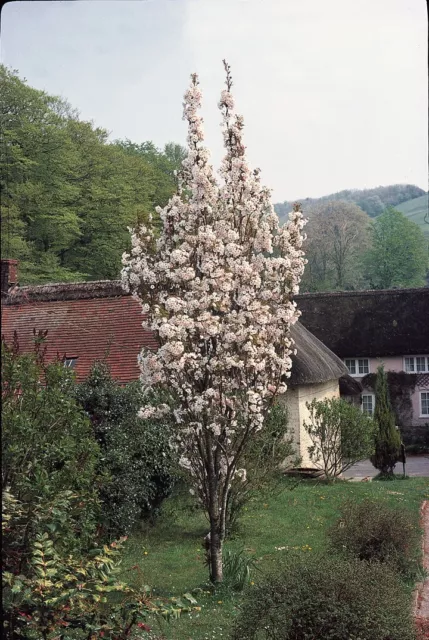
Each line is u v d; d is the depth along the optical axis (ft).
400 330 117.19
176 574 32.71
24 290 68.69
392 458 69.31
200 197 28.78
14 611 17.89
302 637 20.93
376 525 32.30
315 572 21.63
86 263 105.70
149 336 61.36
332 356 84.58
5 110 93.09
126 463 38.65
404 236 120.78
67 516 21.20
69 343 63.00
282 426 52.75
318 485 58.95
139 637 22.57
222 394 29.07
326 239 122.21
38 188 93.35
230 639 23.15
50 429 25.64
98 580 18.69
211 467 30.14
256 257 29.32
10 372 24.73
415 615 24.93
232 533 40.04
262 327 28.89
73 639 20.13
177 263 28.71
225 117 29.53
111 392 41.01
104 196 105.70
